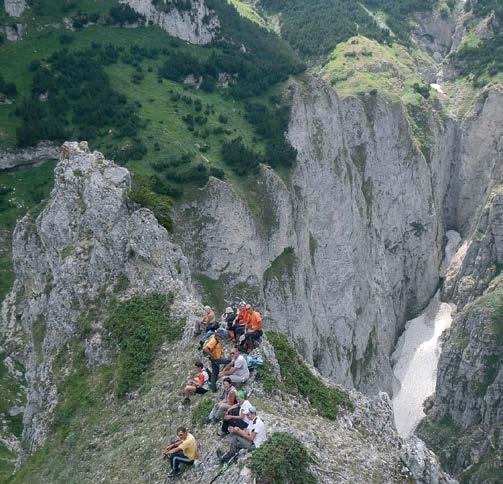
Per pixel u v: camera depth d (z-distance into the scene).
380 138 138.88
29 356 53.66
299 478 23.34
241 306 33.19
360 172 132.50
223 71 113.88
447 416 122.31
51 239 54.06
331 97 116.38
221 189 82.44
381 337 127.62
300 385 33.22
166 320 41.81
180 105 99.06
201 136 94.06
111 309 45.81
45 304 53.88
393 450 33.00
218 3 142.38
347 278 111.06
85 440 36.56
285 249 92.19
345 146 118.75
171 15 120.12
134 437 32.66
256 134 101.69
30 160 88.06
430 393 132.75
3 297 70.50
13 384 61.41
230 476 22.89
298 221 97.88
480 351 119.25
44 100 94.25
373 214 133.38
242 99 109.19
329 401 33.38
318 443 26.36
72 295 48.34
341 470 25.38
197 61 110.94
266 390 30.38
